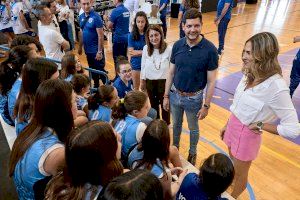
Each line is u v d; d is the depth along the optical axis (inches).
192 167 101.7
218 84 191.3
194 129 104.5
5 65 85.0
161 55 117.9
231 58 241.6
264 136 132.7
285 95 62.2
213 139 131.5
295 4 522.3
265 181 104.6
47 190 42.7
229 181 54.7
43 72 63.5
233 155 78.2
